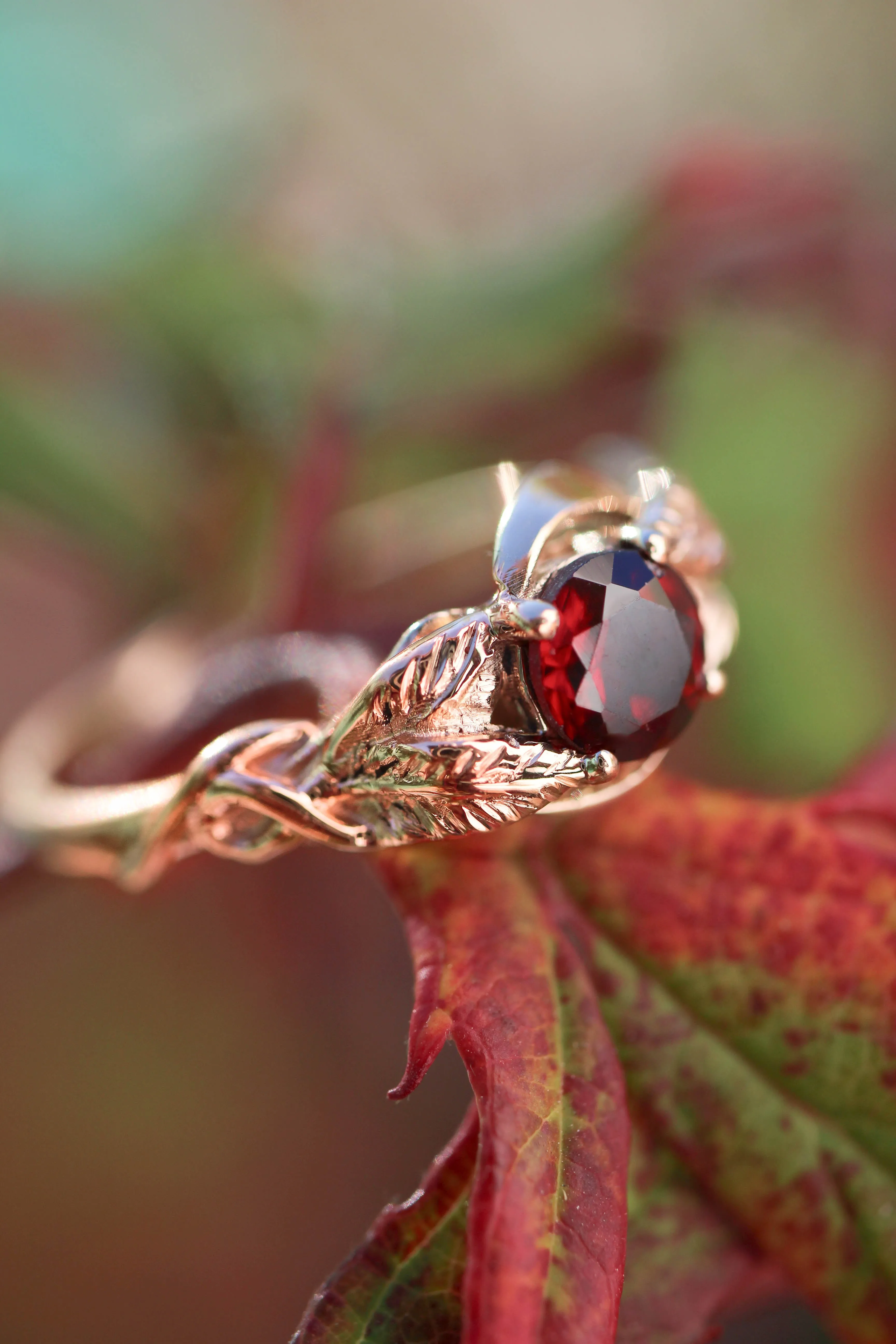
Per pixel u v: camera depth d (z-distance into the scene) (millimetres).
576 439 143
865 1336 96
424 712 97
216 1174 141
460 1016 95
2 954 162
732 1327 123
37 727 128
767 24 203
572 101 210
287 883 154
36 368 139
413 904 98
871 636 129
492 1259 90
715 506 130
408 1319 91
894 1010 96
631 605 98
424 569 131
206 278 141
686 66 208
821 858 98
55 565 163
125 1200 137
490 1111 92
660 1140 97
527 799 97
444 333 139
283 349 138
